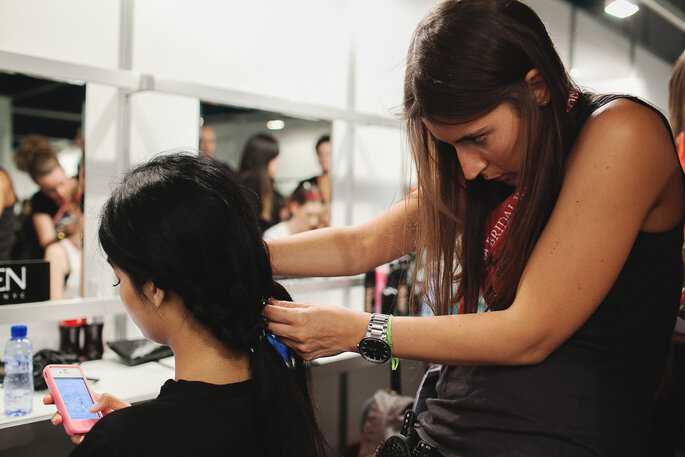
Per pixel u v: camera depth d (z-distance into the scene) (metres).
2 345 1.59
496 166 0.82
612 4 2.87
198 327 0.79
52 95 1.58
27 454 1.66
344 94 2.40
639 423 0.83
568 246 0.76
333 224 2.36
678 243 0.84
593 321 0.82
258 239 0.83
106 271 1.73
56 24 1.64
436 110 0.77
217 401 0.77
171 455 0.70
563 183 0.80
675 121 1.52
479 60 0.73
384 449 0.99
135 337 1.83
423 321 0.83
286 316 0.83
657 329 0.84
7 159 1.52
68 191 1.63
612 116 0.77
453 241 0.97
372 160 2.50
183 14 1.89
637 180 0.75
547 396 0.82
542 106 0.78
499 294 0.87
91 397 0.95
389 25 2.53
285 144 2.12
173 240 0.74
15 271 1.51
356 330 0.84
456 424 0.89
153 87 1.61
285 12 2.16
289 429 0.84
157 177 0.78
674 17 3.08
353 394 2.55
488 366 0.88
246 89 2.08
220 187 0.79
